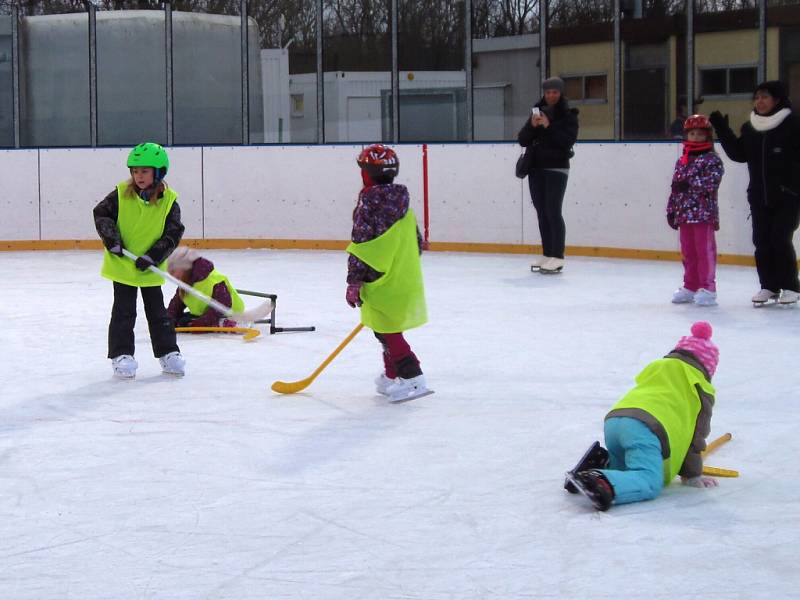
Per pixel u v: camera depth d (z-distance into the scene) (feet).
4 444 16.08
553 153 34.83
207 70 45.60
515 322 26.32
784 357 21.83
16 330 25.75
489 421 17.16
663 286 32.27
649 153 38.58
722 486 13.78
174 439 16.29
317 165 43.21
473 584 10.81
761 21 37.70
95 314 28.09
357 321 26.58
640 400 13.28
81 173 44.09
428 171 42.29
